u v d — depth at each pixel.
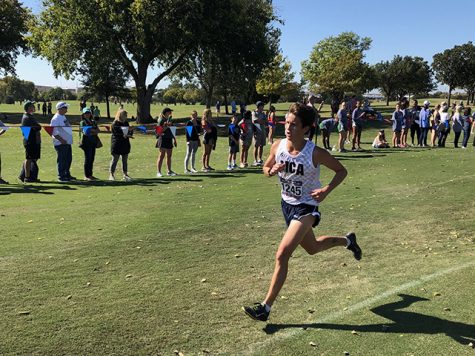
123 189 10.58
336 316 4.11
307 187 4.02
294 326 3.93
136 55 34.00
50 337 3.65
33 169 11.69
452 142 23.16
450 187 10.48
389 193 9.88
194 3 30.08
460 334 3.79
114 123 11.87
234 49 33.91
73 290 4.59
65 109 11.73
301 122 3.88
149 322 3.94
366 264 5.48
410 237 6.66
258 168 14.39
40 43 33.75
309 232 4.23
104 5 29.97
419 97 93.75
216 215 7.84
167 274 5.07
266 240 6.40
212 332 3.80
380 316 4.11
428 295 4.56
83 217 7.67
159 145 12.60
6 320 3.92
